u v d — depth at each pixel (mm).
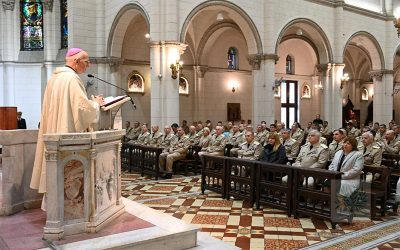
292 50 25094
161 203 8336
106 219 4473
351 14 21703
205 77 21781
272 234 6301
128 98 5004
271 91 17531
